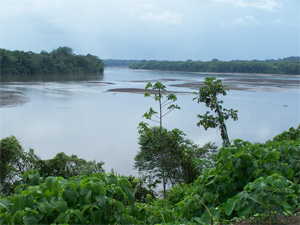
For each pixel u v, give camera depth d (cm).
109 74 12812
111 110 3272
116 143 1947
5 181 792
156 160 1203
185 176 1150
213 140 2016
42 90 5141
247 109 3438
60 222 317
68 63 12688
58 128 2338
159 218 470
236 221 402
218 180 464
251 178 486
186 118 2844
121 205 343
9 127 2295
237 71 15112
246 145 559
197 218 416
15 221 315
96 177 363
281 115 3114
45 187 349
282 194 395
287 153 570
